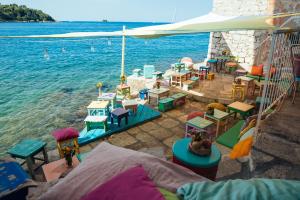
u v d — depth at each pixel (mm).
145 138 6938
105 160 2273
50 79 19109
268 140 3453
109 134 7152
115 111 7586
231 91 10500
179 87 11242
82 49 41812
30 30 91125
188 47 49188
